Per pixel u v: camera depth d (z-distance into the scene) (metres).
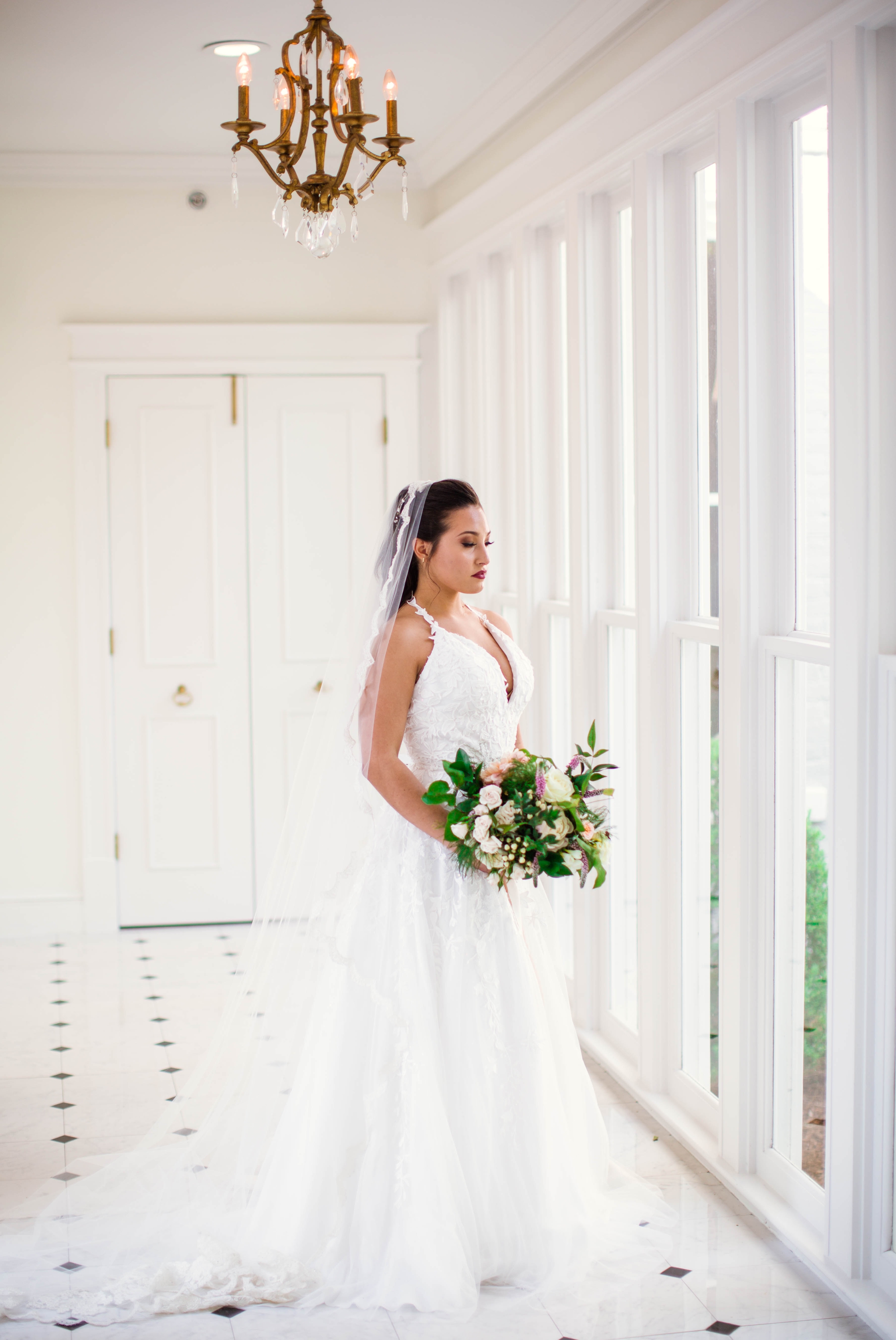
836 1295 2.59
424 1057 2.55
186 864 5.77
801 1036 2.92
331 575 5.81
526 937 2.79
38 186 5.50
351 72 2.65
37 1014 4.50
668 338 3.46
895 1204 2.53
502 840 2.49
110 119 4.89
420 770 2.70
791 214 2.86
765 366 2.94
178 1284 2.58
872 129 2.39
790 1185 2.91
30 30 3.93
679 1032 3.53
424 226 5.80
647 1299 2.57
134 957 5.25
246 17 3.83
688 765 3.46
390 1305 2.53
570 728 4.47
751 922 3.00
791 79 2.75
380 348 5.78
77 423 5.57
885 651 2.45
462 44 4.07
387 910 2.64
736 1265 2.71
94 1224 2.84
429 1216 2.53
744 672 2.97
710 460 3.34
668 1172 3.18
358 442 5.80
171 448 5.67
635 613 3.78
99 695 5.64
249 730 5.79
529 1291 2.60
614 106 3.65
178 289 5.64
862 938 2.49
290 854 2.87
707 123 3.15
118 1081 3.83
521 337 4.58
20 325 5.53
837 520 2.51
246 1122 2.82
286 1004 2.79
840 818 2.53
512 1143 2.61
